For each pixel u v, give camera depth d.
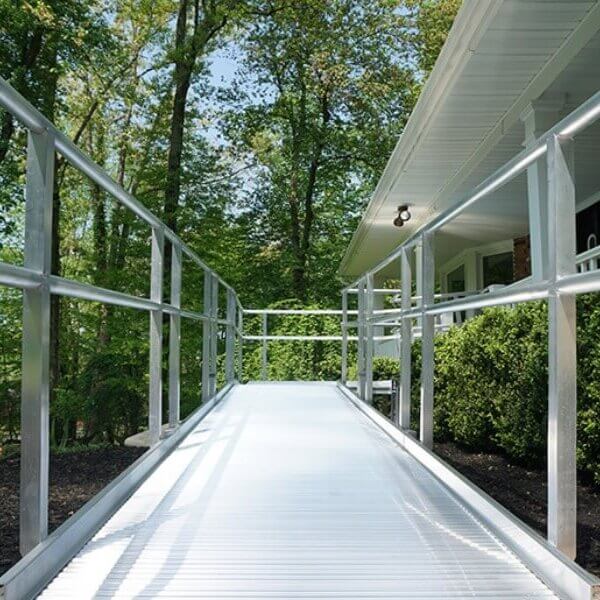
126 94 14.67
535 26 4.05
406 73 18.12
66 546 1.82
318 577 1.72
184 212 13.93
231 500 2.48
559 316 1.68
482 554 1.90
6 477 4.72
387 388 7.26
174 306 3.86
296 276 18.94
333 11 17.56
